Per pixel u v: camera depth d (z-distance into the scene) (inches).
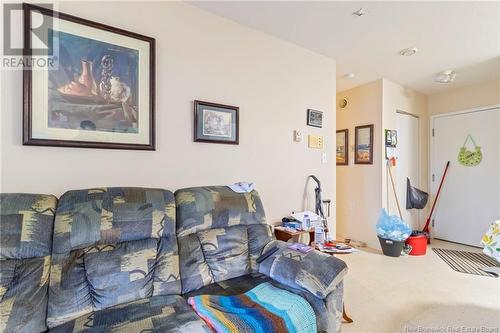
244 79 91.4
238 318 46.5
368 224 145.6
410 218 159.0
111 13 66.9
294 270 60.2
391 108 145.6
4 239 45.7
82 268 50.1
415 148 163.0
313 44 104.7
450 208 158.6
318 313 53.2
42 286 46.3
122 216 56.5
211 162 84.2
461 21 86.0
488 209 143.0
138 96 70.0
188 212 65.9
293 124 105.7
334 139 120.1
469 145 150.9
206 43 82.7
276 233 96.0
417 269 113.1
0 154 54.8
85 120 62.9
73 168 62.3
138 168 71.0
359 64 123.0
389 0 75.6
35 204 50.6
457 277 104.7
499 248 104.0
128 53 68.6
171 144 76.2
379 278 103.7
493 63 119.9
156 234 59.7
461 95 154.7
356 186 152.2
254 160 94.3
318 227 92.9
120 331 42.1
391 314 77.9
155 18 73.5
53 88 59.1
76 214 52.9
